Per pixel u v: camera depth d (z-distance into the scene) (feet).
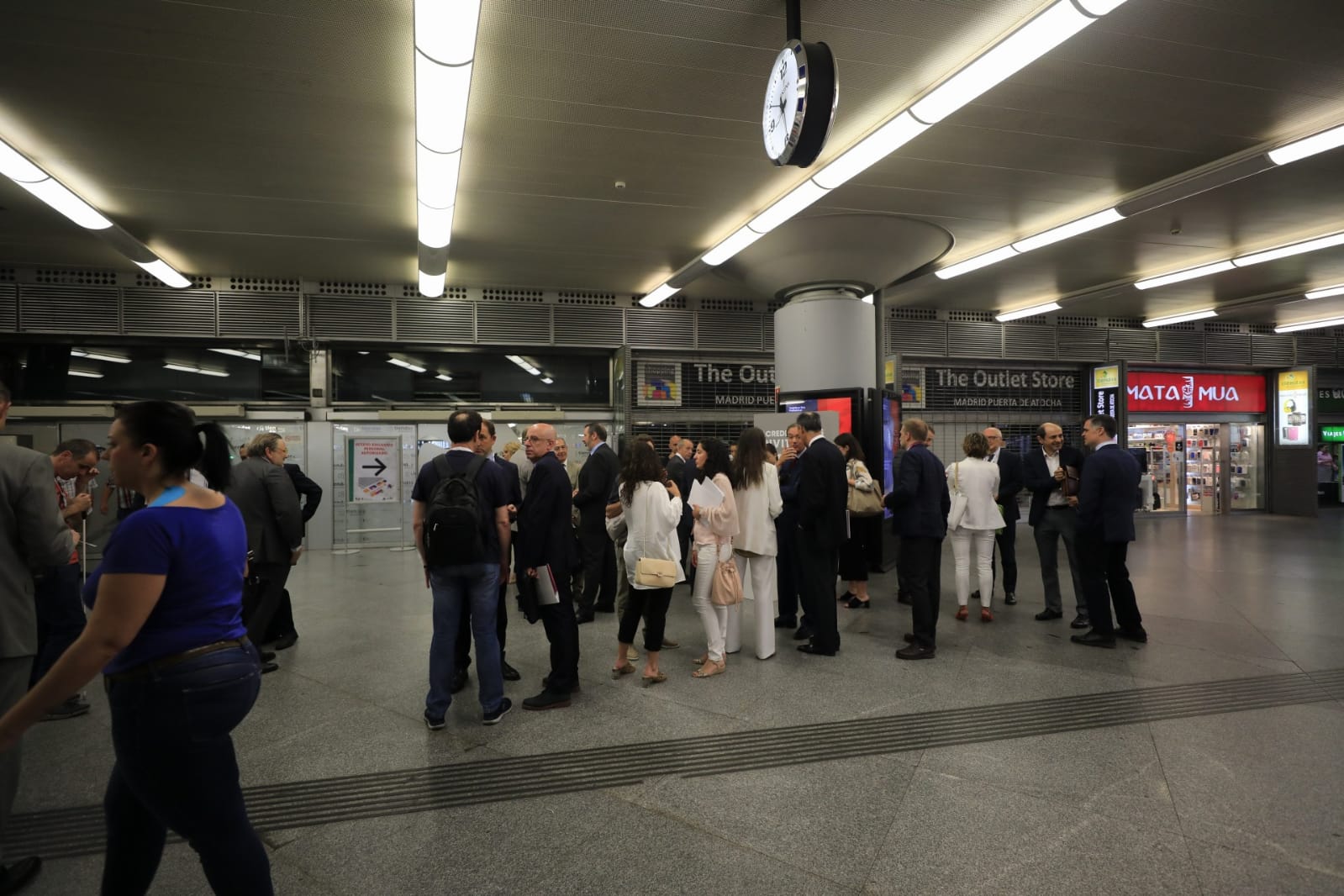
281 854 8.44
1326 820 8.91
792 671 15.17
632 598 14.80
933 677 14.58
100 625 5.18
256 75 16.80
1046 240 28.91
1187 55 16.39
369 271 35.24
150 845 6.14
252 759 11.07
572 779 10.28
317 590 25.49
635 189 24.58
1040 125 19.92
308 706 13.38
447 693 12.19
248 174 22.50
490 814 9.31
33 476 7.89
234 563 6.05
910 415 47.26
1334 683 14.03
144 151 20.74
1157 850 8.30
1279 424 52.65
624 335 41.37
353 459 37.91
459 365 40.37
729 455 15.46
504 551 12.92
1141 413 50.85
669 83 17.63
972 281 38.47
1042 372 49.98
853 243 28.25
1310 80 17.54
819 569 16.38
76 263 32.71
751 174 23.26
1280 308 47.09
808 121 12.98
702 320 42.52
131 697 5.46
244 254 31.65
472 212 26.91
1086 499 16.70
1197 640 17.20
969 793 9.70
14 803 9.85
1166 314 48.62
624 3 14.49
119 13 14.40
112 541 5.45
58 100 17.78
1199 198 25.58
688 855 8.34
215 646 5.71
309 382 37.58
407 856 8.38
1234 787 9.78
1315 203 26.00
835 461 16.11
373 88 17.46
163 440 5.86
